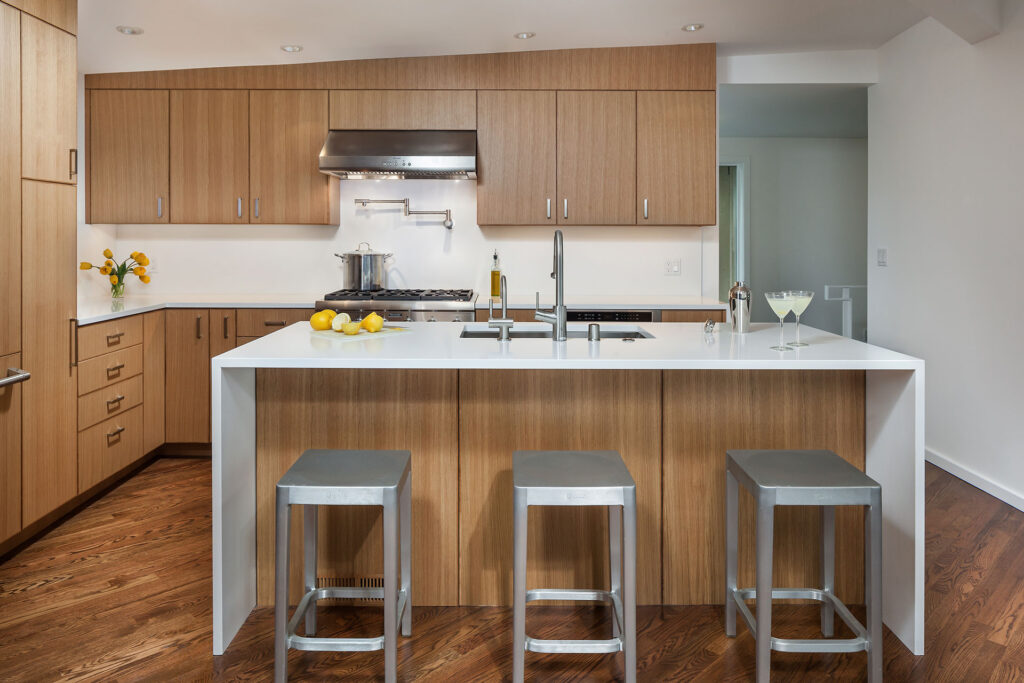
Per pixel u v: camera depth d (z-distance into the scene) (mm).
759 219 7469
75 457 3398
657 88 4633
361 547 2564
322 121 4641
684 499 2562
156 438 4367
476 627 2428
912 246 4469
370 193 5043
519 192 4691
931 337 4297
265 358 2197
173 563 2910
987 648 2273
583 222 4699
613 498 1934
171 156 4652
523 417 2537
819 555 2578
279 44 4137
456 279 5070
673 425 2547
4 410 2861
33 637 2334
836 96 5258
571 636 2354
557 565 2564
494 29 4074
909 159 4473
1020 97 3512
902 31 4453
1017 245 3559
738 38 4453
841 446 2553
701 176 4660
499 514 2555
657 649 2285
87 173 4652
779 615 2506
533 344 2529
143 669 2156
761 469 2070
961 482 3965
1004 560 2938
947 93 4066
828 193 7453
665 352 2324
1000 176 3662
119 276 4477
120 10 3494
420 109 4641
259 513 2570
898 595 2336
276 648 1992
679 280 5086
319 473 2041
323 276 5070
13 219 2891
